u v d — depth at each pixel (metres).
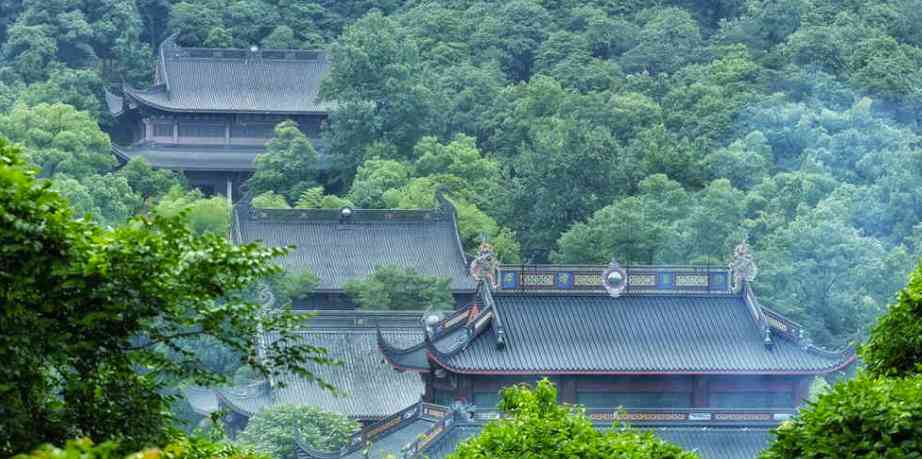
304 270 171.38
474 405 102.94
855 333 158.62
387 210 181.00
